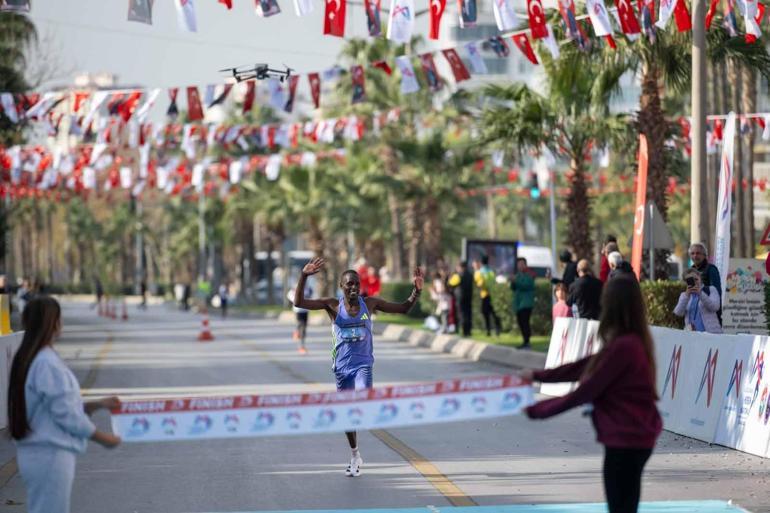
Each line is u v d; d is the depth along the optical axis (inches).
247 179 6692.9
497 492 1047.6
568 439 1393.9
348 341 1134.4
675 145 2819.9
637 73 2652.6
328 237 6742.1
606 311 697.6
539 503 992.9
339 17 1550.2
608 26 1708.9
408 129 4879.4
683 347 1434.5
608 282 703.7
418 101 4877.0
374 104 4972.9
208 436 723.4
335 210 5949.8
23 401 681.0
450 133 4591.5
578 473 1150.3
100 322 5477.4
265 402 724.7
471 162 4539.9
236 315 6535.4
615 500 689.6
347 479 1127.6
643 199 1980.8
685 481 1083.3
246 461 1244.5
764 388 1229.1
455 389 715.4
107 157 3560.5
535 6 1702.8
